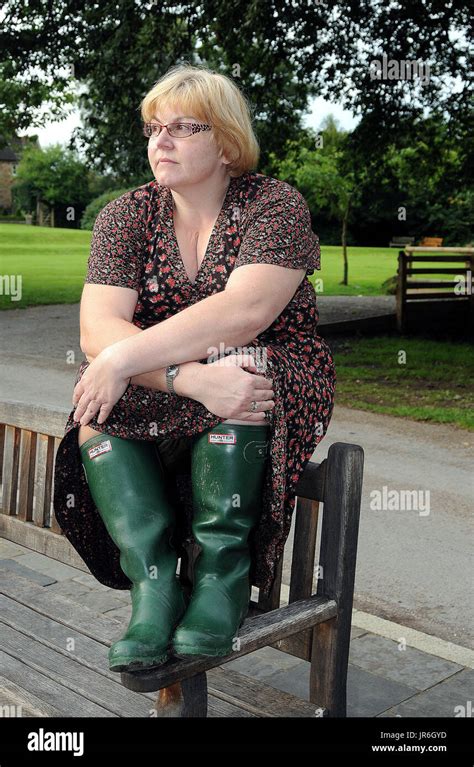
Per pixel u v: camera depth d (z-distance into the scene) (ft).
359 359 37.96
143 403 6.06
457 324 51.96
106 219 6.59
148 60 44.73
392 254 132.26
